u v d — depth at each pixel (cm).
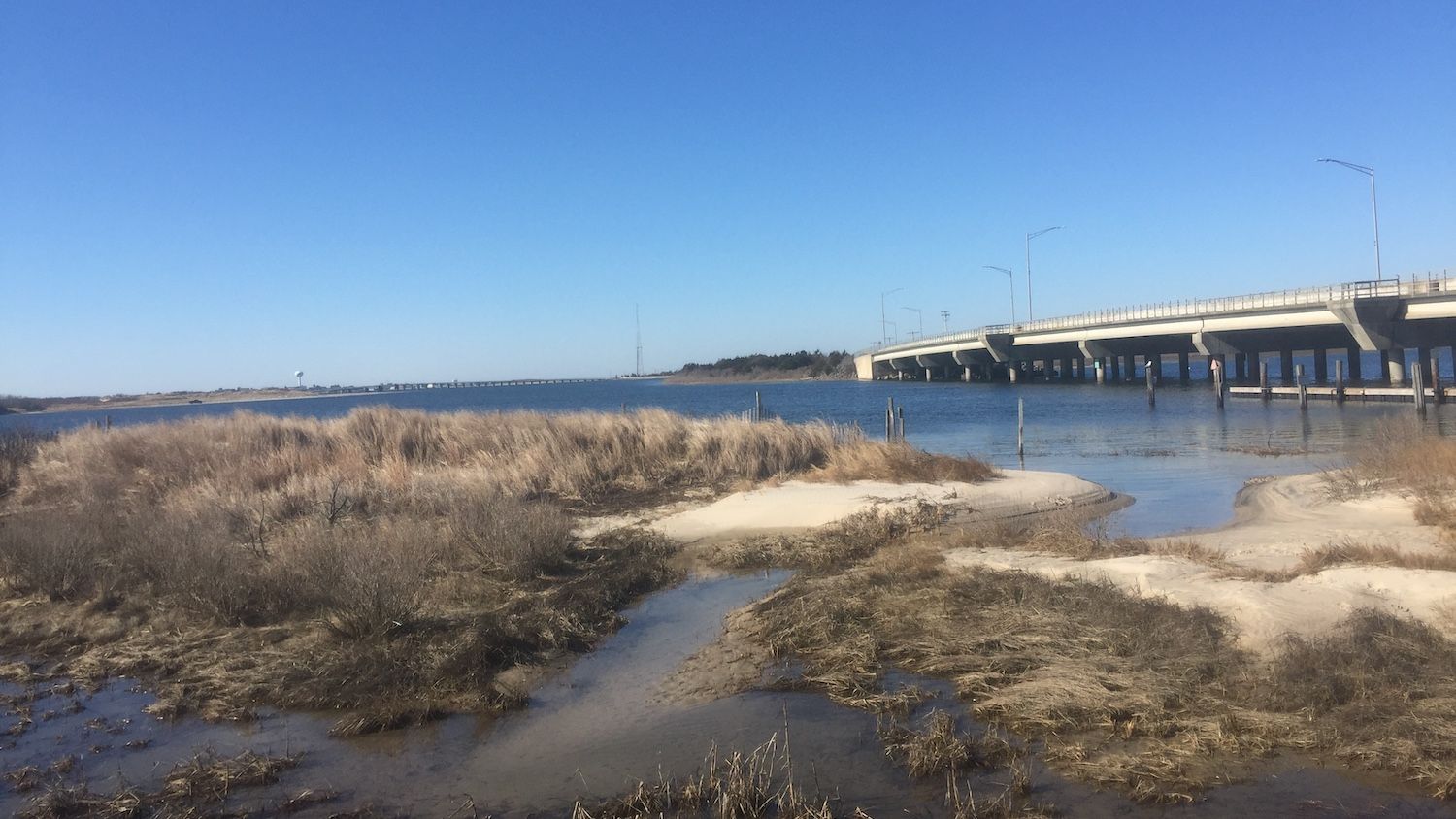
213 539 1248
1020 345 9331
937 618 1013
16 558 1238
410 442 2333
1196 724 720
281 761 746
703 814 638
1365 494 1747
